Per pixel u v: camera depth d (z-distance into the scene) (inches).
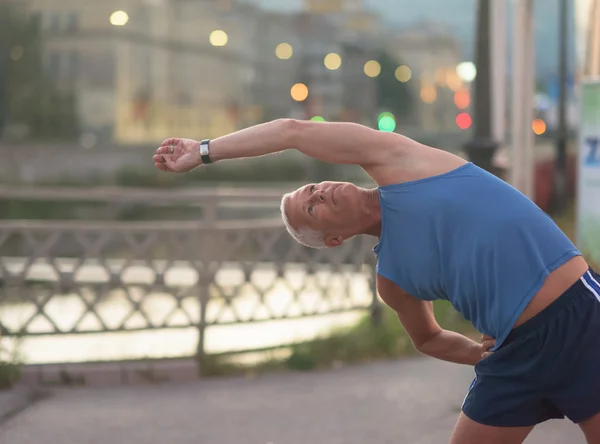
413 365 276.7
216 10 1674.5
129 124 1517.0
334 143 117.2
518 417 116.0
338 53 1424.7
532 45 427.5
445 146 1790.1
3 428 210.5
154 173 1244.5
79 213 828.0
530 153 429.1
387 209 118.0
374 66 1434.5
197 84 1633.9
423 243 116.3
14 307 336.5
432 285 118.9
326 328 323.9
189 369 261.1
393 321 312.7
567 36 789.2
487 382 117.3
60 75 1481.3
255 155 120.0
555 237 114.7
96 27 1497.3
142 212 869.8
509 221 113.0
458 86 2054.6
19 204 818.2
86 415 222.1
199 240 272.8
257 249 306.3
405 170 117.0
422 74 2148.1
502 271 112.5
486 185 115.6
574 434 199.5
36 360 276.8
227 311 362.9
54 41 1486.2
